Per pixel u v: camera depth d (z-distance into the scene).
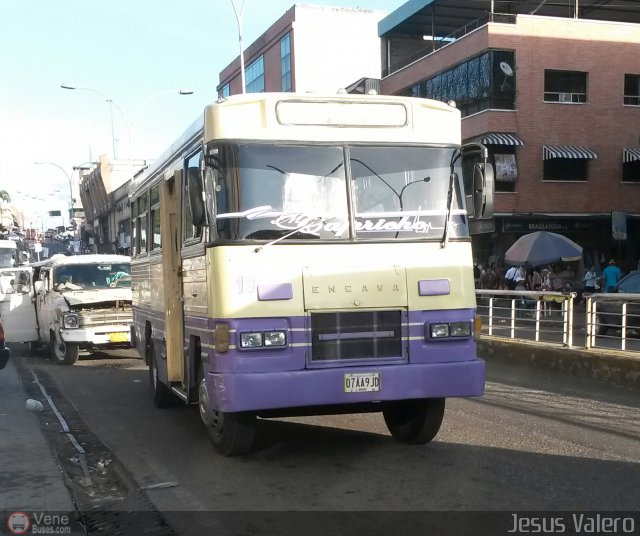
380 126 6.39
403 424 7.25
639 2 33.66
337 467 6.36
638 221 31.27
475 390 6.30
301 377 5.84
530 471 6.11
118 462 6.71
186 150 7.25
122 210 52.69
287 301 5.91
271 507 5.31
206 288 6.19
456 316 6.32
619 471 6.07
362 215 6.20
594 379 10.01
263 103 6.12
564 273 24.52
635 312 14.21
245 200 5.96
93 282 16.08
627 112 31.02
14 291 17.36
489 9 33.78
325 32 48.41
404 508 5.22
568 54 30.23
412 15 34.72
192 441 7.58
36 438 7.10
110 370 14.15
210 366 6.05
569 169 30.66
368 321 6.09
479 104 30.11
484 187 6.32
